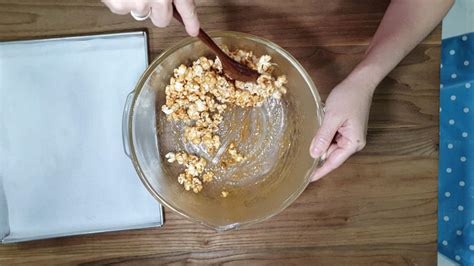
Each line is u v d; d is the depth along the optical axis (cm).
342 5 61
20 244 60
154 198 59
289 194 57
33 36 59
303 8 60
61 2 58
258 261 62
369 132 62
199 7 59
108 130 60
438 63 62
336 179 62
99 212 60
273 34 61
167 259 61
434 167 63
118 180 60
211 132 60
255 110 60
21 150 60
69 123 60
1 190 59
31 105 59
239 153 61
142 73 59
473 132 78
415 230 63
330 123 55
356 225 63
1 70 59
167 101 58
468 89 78
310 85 56
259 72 58
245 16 60
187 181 60
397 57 58
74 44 59
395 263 63
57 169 60
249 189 61
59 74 59
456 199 79
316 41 61
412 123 63
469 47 78
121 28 59
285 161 60
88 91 60
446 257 79
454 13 78
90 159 60
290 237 62
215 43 53
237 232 62
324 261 63
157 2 38
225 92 58
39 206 60
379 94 62
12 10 58
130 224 60
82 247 60
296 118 60
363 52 62
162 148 60
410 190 63
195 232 61
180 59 57
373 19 61
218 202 60
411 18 58
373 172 63
